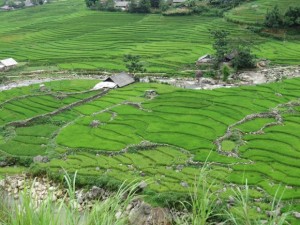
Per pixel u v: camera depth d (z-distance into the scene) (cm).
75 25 17812
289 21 13612
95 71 11681
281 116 7212
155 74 10975
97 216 1842
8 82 11069
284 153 5747
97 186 5234
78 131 7131
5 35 17238
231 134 6519
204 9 17462
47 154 6328
